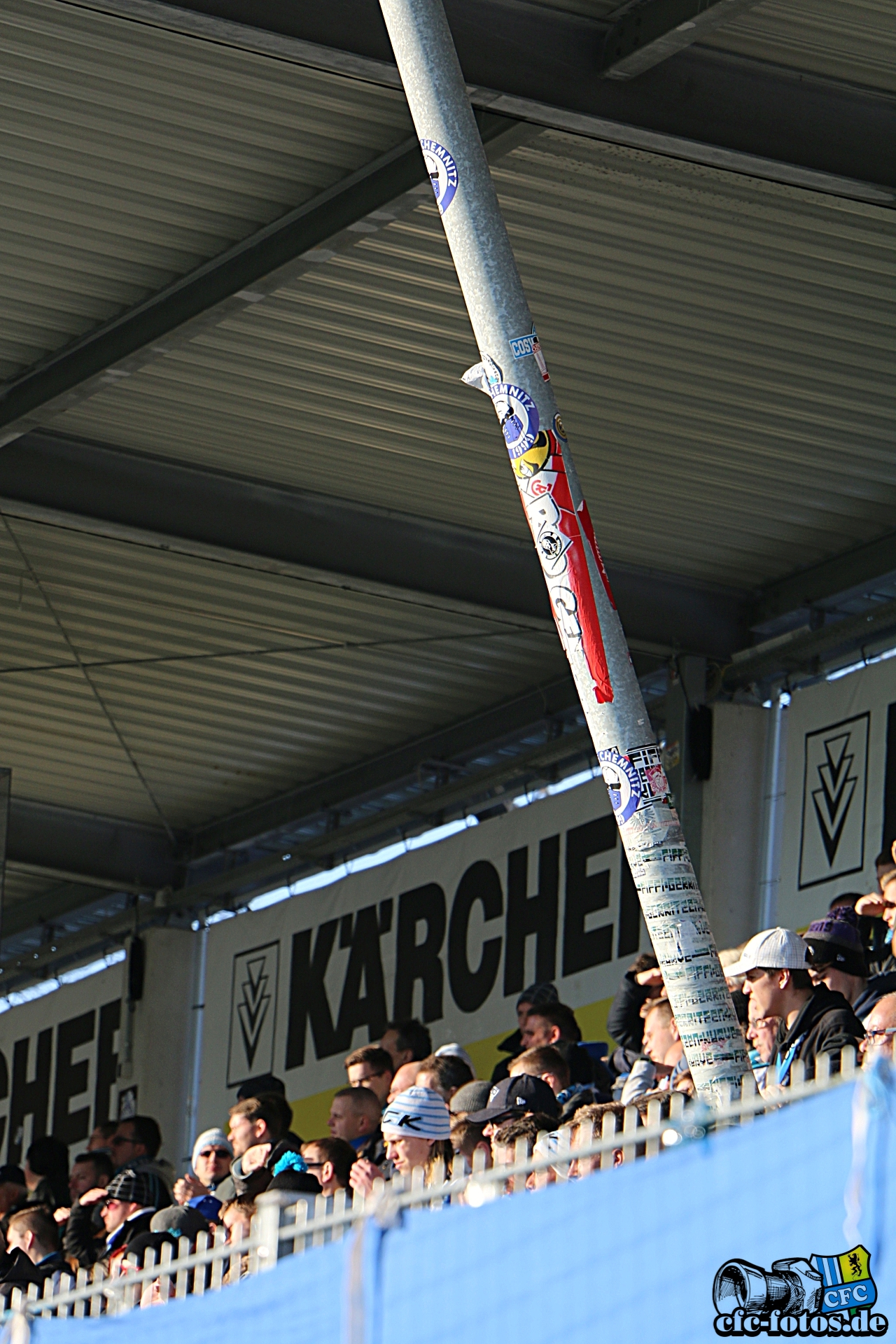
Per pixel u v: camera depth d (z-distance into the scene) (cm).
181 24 934
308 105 1108
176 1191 1130
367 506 1558
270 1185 864
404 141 1130
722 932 1570
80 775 2095
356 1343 401
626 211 1162
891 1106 300
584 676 585
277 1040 2047
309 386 1384
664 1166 336
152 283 1289
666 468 1442
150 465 1509
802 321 1256
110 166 1174
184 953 2205
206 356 1358
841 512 1486
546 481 589
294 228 1199
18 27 1058
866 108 1048
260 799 2111
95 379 1329
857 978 915
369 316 1299
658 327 1276
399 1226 397
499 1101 853
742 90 1025
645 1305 334
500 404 596
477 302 599
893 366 1300
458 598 1570
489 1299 368
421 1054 1294
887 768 1477
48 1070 2369
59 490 1480
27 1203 1254
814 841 1531
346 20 957
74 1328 516
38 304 1313
